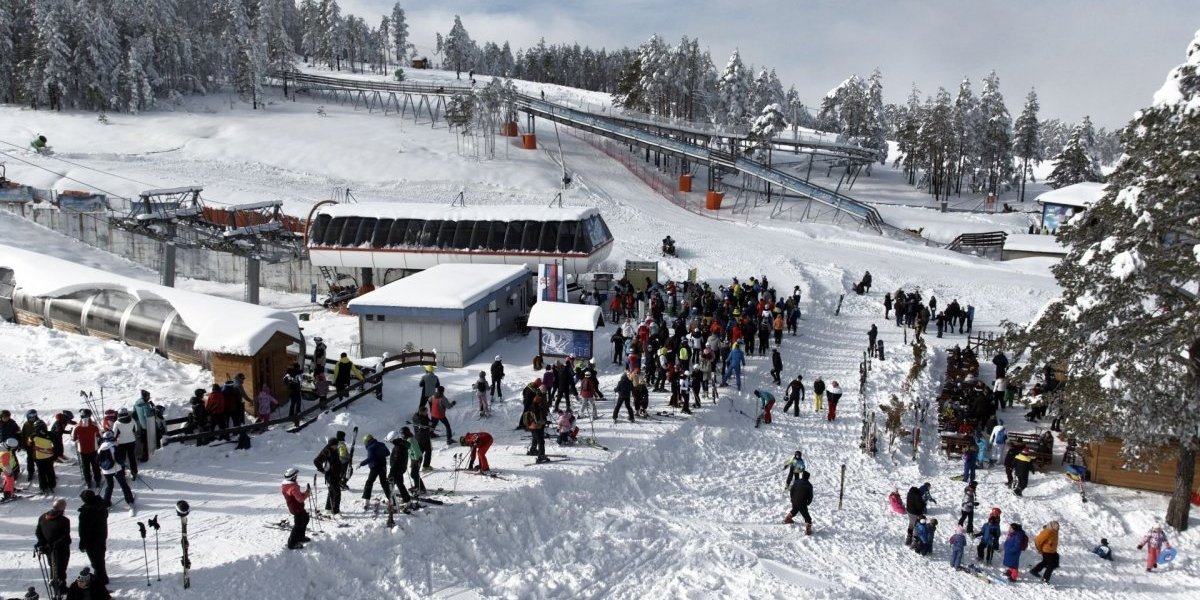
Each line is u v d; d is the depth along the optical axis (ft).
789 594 50.29
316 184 204.95
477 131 263.90
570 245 118.83
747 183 256.93
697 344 90.68
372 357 91.56
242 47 292.20
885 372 98.02
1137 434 61.72
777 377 93.15
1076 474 73.36
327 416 68.03
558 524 56.65
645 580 52.11
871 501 68.64
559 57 605.31
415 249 122.21
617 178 234.58
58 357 80.53
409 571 48.14
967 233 195.31
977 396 84.07
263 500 53.11
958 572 57.47
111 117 253.65
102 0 278.46
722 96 297.94
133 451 53.57
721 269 146.10
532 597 48.70
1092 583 57.36
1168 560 60.08
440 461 62.69
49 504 49.98
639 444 69.87
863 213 207.82
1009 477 73.31
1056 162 278.87
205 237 145.59
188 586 41.42
